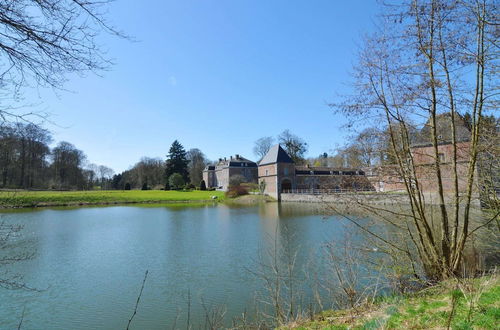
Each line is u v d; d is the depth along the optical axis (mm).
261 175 57062
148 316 7922
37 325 7512
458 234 7598
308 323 5949
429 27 6238
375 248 7715
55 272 11516
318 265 10188
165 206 41406
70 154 57375
